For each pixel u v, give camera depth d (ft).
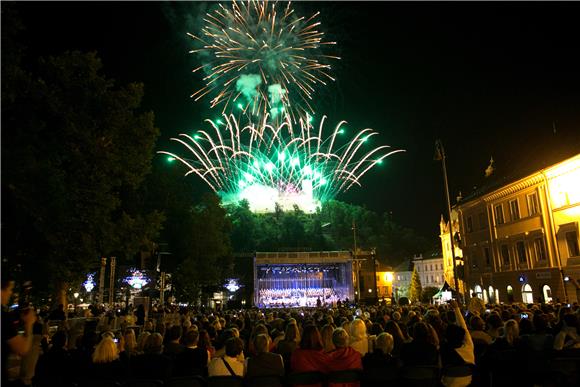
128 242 72.18
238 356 28.45
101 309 92.02
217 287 176.76
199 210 185.37
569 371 26.84
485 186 178.70
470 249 179.63
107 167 56.08
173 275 154.30
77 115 52.11
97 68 56.34
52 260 42.11
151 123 70.33
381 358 27.96
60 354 29.99
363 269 267.39
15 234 36.09
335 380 24.88
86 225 53.52
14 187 33.99
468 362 26.96
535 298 134.72
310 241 410.72
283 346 33.60
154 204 150.71
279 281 268.41
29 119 35.50
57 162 48.39
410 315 49.57
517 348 30.81
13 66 32.19
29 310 20.95
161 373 27.76
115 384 25.34
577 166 118.11
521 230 143.02
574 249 121.70
